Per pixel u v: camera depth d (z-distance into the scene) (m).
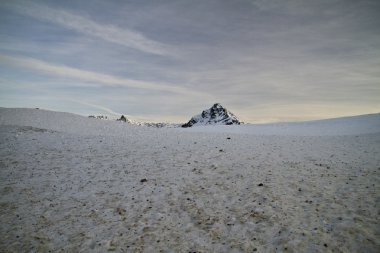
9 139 18.97
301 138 26.38
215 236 6.84
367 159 14.58
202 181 11.10
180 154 16.41
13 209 8.61
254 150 18.17
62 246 6.58
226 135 29.53
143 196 9.62
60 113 38.78
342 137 26.36
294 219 7.44
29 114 34.81
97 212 8.39
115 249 6.40
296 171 12.26
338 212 7.69
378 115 49.31
